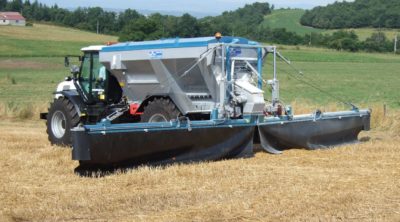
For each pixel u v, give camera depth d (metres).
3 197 9.09
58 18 148.62
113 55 15.04
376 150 14.16
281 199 8.74
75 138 10.55
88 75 15.61
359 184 9.96
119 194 9.20
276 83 14.60
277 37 121.12
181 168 11.41
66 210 8.24
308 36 123.00
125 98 15.33
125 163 11.34
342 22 151.62
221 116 13.31
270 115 14.27
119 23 126.88
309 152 14.05
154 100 14.41
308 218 7.69
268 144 13.87
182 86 14.27
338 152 13.98
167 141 11.77
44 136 17.28
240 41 14.16
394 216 7.89
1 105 24.69
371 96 35.94
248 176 10.66
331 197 8.83
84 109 15.30
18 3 163.12
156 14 74.75
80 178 10.64
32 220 7.84
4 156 13.12
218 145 12.80
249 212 8.01
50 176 10.84
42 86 44.50
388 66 80.88
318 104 23.94
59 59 79.69
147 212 8.17
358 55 105.62
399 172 11.16
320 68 73.88
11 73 60.47
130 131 11.16
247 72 14.45
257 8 163.88
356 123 15.91
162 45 14.09
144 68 14.60
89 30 128.38
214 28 75.19
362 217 7.82
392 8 149.12
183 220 7.68
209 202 8.66
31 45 93.50
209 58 13.52
